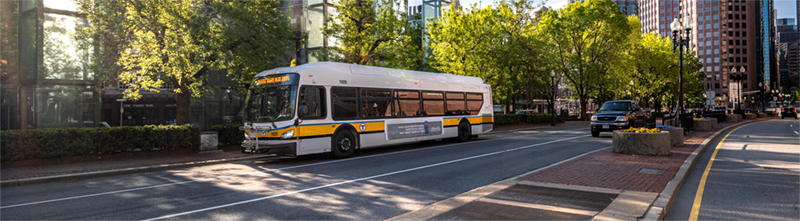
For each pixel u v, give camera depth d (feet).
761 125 112.37
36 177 32.24
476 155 43.86
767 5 516.73
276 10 60.95
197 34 51.42
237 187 27.61
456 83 63.41
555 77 122.83
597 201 19.57
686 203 21.18
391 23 75.61
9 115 62.23
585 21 133.49
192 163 40.57
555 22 127.13
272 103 42.75
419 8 148.56
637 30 165.78
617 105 70.54
